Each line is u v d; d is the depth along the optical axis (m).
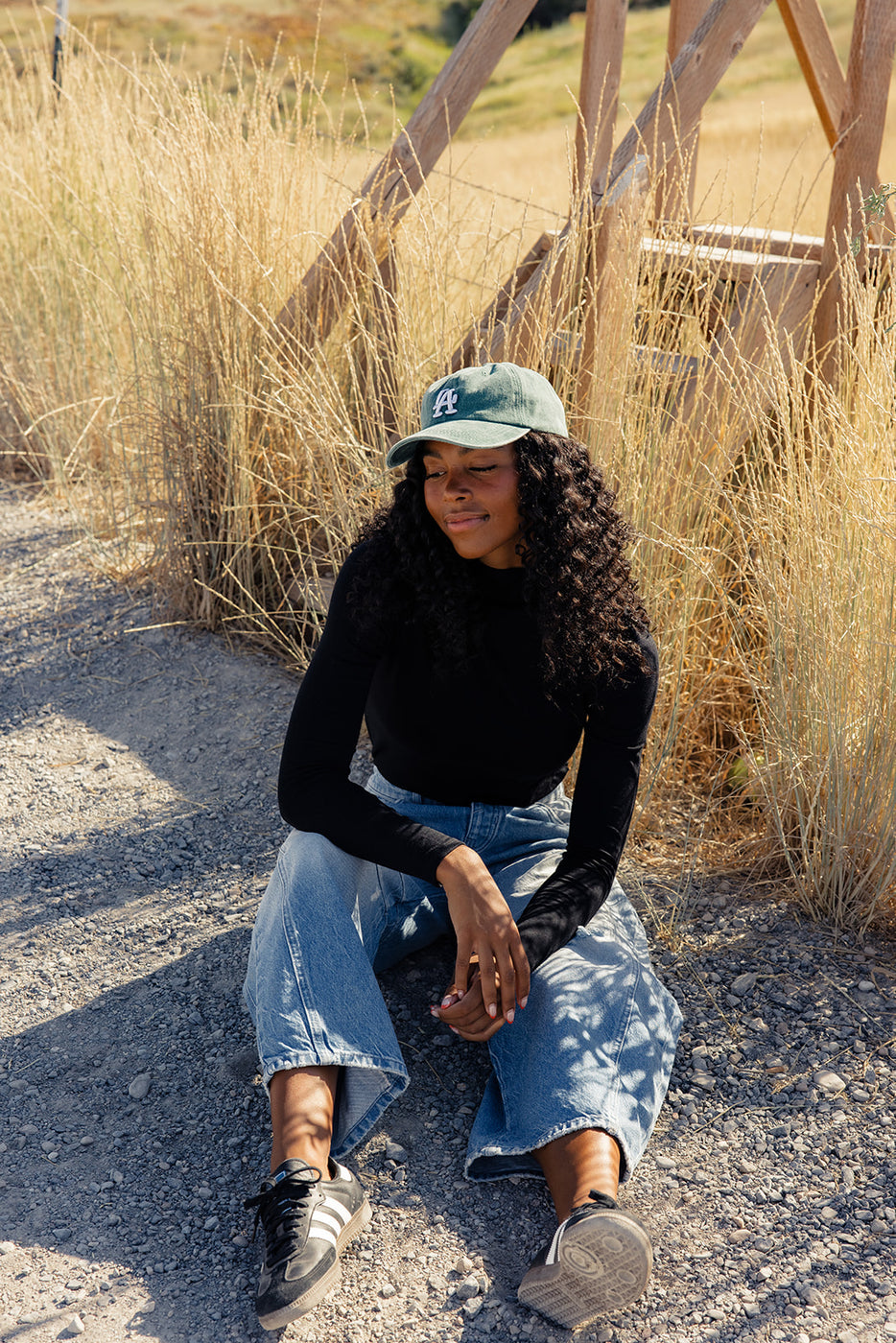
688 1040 1.95
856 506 2.21
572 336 2.69
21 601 3.62
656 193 2.92
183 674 3.20
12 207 4.58
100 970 2.14
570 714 1.79
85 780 2.75
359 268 3.14
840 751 2.18
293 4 19.33
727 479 2.74
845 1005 2.01
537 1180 1.69
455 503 1.61
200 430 3.29
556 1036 1.63
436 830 1.80
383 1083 1.64
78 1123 1.80
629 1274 1.38
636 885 2.34
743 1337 1.44
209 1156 1.74
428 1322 1.47
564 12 23.73
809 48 2.93
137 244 3.65
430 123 3.06
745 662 2.63
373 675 1.81
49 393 4.39
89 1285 1.52
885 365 2.30
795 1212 1.63
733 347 2.67
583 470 1.70
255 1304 1.42
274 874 1.78
